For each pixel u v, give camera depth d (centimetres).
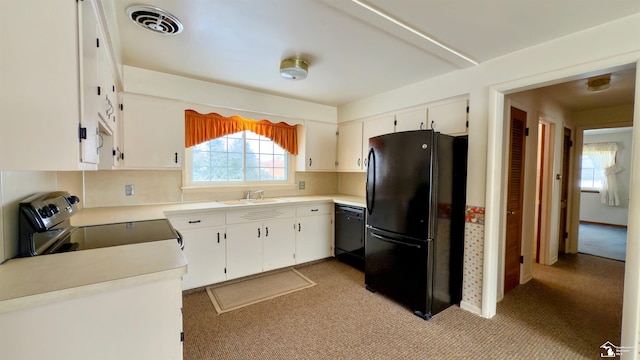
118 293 102
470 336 209
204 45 211
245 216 304
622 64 167
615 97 333
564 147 398
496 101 228
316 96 354
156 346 110
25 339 89
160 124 272
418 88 293
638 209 160
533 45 205
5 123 88
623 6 155
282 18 173
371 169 283
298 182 411
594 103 363
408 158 244
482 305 238
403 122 315
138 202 291
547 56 199
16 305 85
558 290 292
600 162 670
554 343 200
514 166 284
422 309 234
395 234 256
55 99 92
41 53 90
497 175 232
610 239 516
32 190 141
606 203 656
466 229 251
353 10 163
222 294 276
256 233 313
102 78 144
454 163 248
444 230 242
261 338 205
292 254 344
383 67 253
